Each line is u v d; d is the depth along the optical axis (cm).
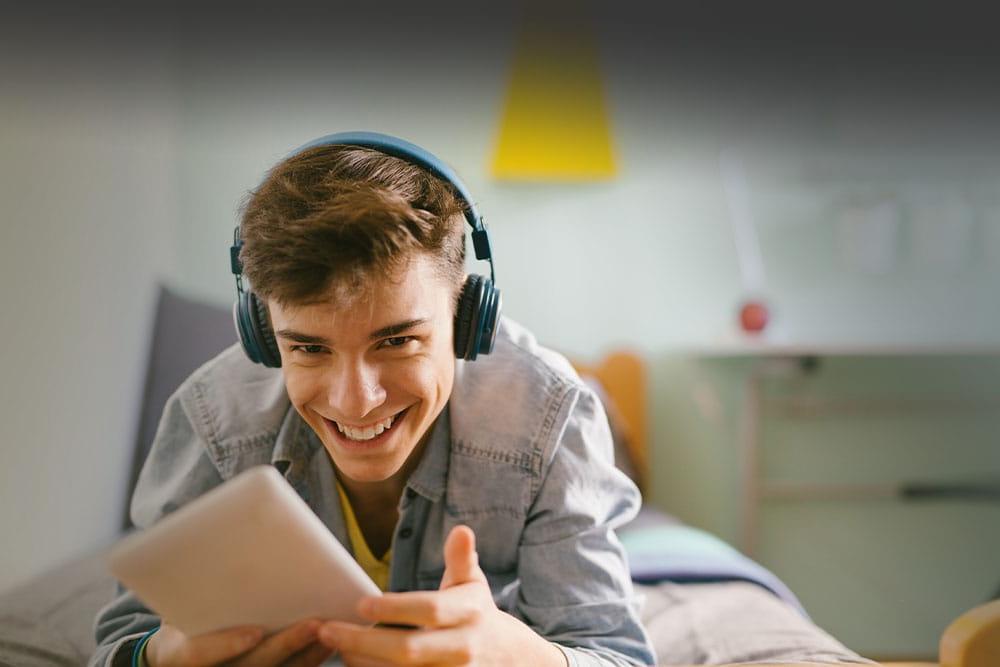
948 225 209
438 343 69
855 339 218
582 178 210
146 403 163
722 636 104
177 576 51
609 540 86
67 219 146
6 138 129
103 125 161
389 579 91
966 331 217
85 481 150
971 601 215
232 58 205
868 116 214
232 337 170
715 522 220
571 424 88
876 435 215
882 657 211
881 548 215
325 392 68
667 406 221
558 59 206
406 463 87
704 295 220
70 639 103
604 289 220
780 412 213
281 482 49
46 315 138
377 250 61
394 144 72
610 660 74
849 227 213
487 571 94
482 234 76
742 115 216
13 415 128
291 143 207
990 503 216
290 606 56
